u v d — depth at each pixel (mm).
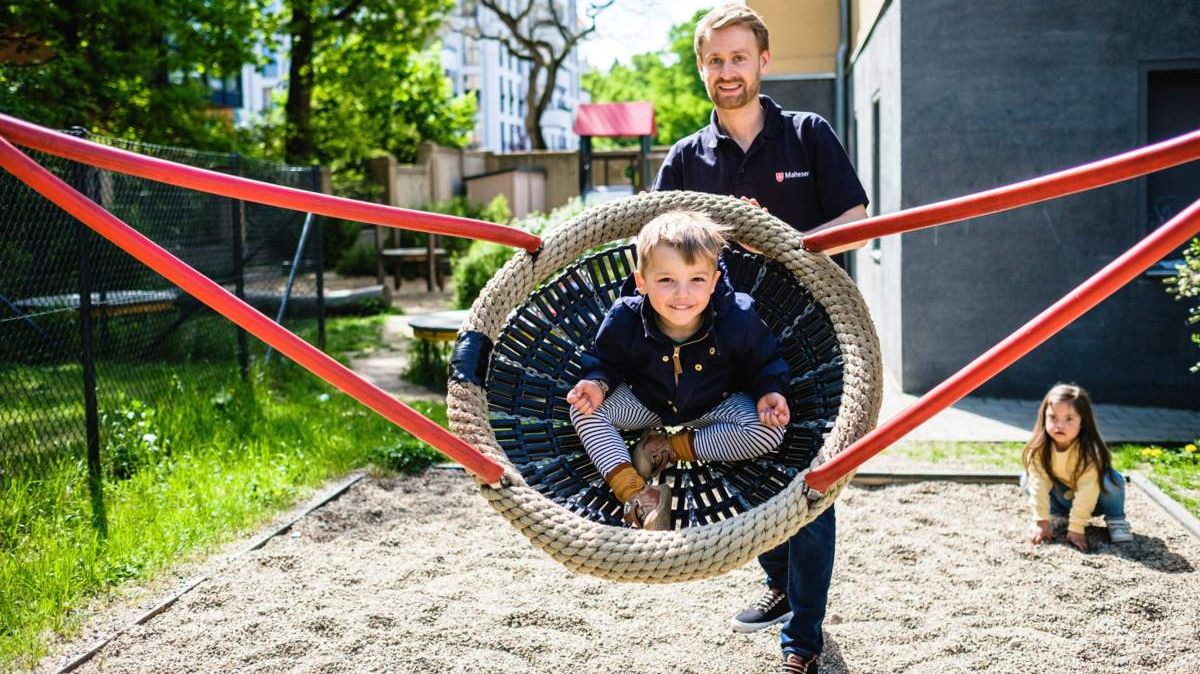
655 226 2811
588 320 3170
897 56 8539
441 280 18797
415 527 5293
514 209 27141
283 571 4605
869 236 2928
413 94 30625
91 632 3902
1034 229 8320
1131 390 8266
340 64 21859
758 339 2922
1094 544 4844
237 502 5441
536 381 3057
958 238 8438
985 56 8219
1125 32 8047
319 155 22250
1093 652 3656
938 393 2498
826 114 13945
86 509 5227
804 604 3252
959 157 8352
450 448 2602
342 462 6387
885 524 5219
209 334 9055
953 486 5883
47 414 6438
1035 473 4902
